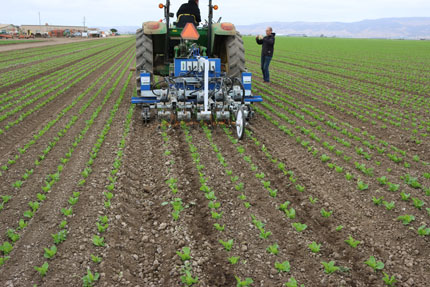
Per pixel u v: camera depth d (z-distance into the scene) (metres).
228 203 4.12
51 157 5.40
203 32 8.12
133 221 3.83
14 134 6.61
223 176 4.83
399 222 3.69
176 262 3.13
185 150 5.76
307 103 9.75
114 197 4.20
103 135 6.29
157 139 6.31
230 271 3.02
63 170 4.91
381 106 9.59
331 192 4.39
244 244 3.37
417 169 5.10
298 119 7.86
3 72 15.74
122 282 2.89
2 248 3.17
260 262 3.12
